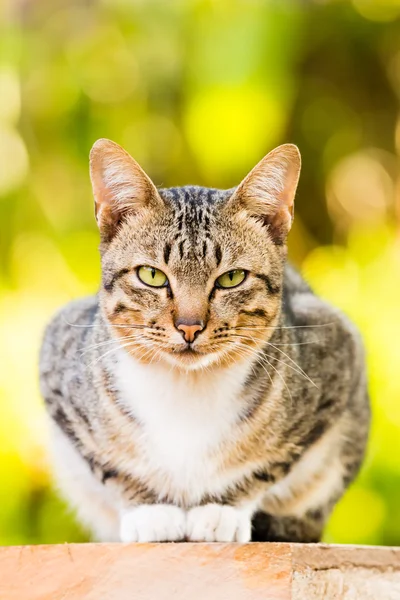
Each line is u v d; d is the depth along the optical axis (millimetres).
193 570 1229
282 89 1766
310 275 1740
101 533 1421
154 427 1337
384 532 1627
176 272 1317
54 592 1229
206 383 1333
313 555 1232
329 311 1431
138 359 1332
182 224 1328
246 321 1333
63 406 1374
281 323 1370
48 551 1234
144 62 1792
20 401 1667
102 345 1351
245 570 1229
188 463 1340
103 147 1332
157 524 1304
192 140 1776
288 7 1763
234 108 1759
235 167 1774
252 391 1340
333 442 1409
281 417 1349
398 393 1641
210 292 1322
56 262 1763
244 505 1354
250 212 1344
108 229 1345
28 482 1652
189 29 1772
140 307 1322
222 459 1342
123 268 1331
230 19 1758
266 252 1343
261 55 1751
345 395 1401
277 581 1229
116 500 1366
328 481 1416
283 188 1351
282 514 1402
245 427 1340
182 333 1310
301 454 1367
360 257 1754
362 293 1701
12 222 1783
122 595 1228
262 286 1337
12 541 1643
